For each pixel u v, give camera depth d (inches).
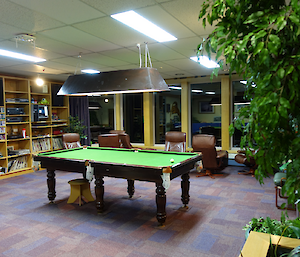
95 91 169.6
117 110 365.4
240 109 46.1
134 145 357.1
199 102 331.6
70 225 144.3
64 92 183.2
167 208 167.3
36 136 292.8
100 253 113.8
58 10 110.7
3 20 120.6
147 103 338.0
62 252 115.0
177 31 139.9
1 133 254.1
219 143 323.3
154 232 134.0
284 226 73.9
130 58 203.0
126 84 160.6
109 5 106.4
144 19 122.8
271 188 209.0
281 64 38.8
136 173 143.6
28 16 116.6
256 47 39.2
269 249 62.6
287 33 39.4
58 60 207.5
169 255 111.3
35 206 176.2
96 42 158.2
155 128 356.2
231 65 43.5
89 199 184.9
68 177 260.1
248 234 73.0
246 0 42.3
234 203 174.7
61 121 337.4
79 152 202.4
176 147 247.0
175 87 330.0
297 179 39.6
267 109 37.7
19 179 252.7
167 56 197.5
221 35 45.3
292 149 38.4
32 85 292.7
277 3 41.4
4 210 168.7
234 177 247.8
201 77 297.7
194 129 336.8
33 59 203.3
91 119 387.2
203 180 237.9
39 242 124.6
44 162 180.7
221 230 134.6
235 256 109.8
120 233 133.5
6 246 121.0
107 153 194.2
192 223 144.0
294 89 36.5
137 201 184.5
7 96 278.1
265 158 42.0
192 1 103.7
